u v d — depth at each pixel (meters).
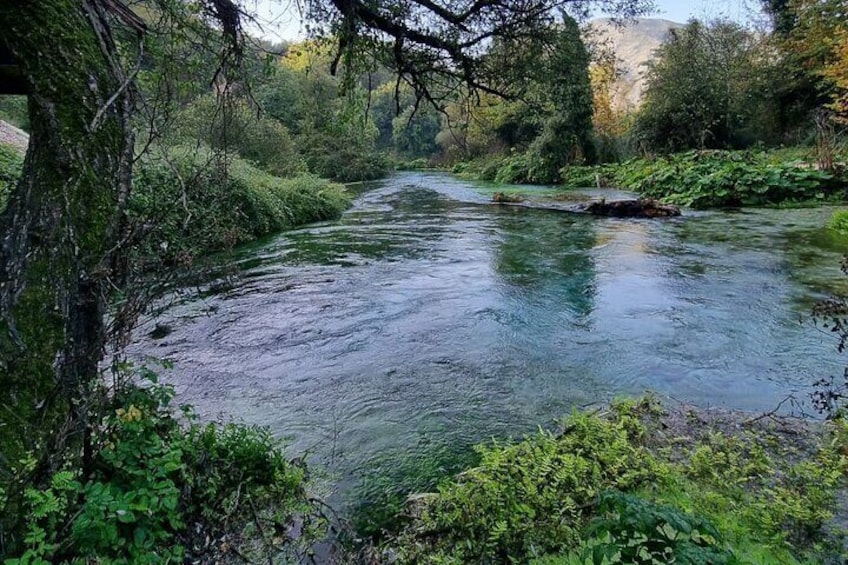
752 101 21.52
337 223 13.86
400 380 4.41
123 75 2.41
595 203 14.09
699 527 1.75
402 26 4.18
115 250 2.12
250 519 2.51
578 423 3.31
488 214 15.16
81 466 2.06
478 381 4.38
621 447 3.01
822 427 3.33
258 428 3.08
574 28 4.50
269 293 7.08
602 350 5.00
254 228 11.34
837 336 5.06
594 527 1.86
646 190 17.03
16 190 2.07
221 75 3.88
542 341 5.27
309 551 2.39
